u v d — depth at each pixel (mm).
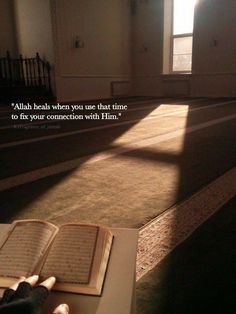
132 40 13656
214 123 6094
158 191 2598
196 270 1533
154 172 3107
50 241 954
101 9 12156
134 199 2441
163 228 1959
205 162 3416
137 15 13195
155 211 2213
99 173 3129
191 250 1703
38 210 2285
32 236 961
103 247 933
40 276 853
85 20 11656
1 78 11531
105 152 4012
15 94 10633
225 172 3049
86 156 3834
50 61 11133
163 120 6707
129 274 877
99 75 12648
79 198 2492
